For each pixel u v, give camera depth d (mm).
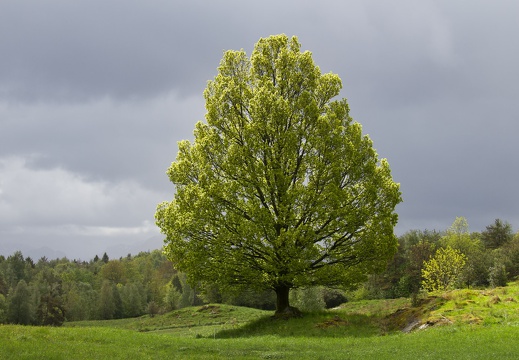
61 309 96250
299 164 30875
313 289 53781
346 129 31188
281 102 29688
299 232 28141
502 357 16766
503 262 62906
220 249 28719
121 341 22359
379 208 30500
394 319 27906
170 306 111875
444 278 60438
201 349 21188
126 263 192750
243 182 30047
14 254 162125
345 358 18328
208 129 32688
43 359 16359
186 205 30016
